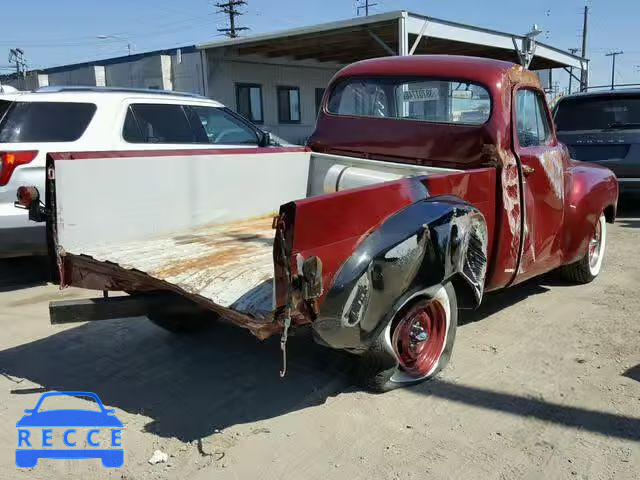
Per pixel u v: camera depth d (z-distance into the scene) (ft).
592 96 30.37
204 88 65.26
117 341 14.88
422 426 10.73
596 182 18.26
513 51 61.36
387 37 54.90
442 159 14.79
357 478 9.26
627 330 15.28
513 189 13.84
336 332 9.86
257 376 12.79
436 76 14.99
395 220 10.39
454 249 11.07
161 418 11.08
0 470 9.55
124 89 22.15
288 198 16.84
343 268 9.69
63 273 12.50
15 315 16.88
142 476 9.34
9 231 18.06
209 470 9.47
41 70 91.30
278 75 72.02
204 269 11.03
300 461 9.70
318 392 12.02
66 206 12.33
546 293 18.56
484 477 9.27
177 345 14.52
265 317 9.08
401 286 10.32
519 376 12.68
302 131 76.23
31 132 18.90
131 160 13.30
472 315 16.55
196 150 14.66
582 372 12.86
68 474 9.44
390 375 11.73
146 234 13.74
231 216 15.51
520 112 15.08
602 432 10.51
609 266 21.77
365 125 16.43
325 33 52.31
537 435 10.43
